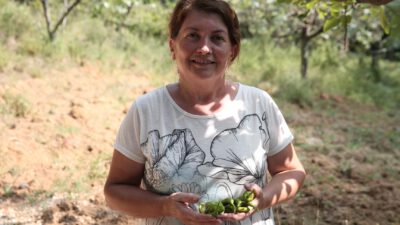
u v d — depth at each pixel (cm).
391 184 544
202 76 205
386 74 1148
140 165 218
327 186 529
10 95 614
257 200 201
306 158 599
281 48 1102
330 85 955
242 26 1024
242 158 209
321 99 873
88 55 794
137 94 719
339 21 336
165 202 202
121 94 704
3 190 457
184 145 207
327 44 1141
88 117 613
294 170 228
